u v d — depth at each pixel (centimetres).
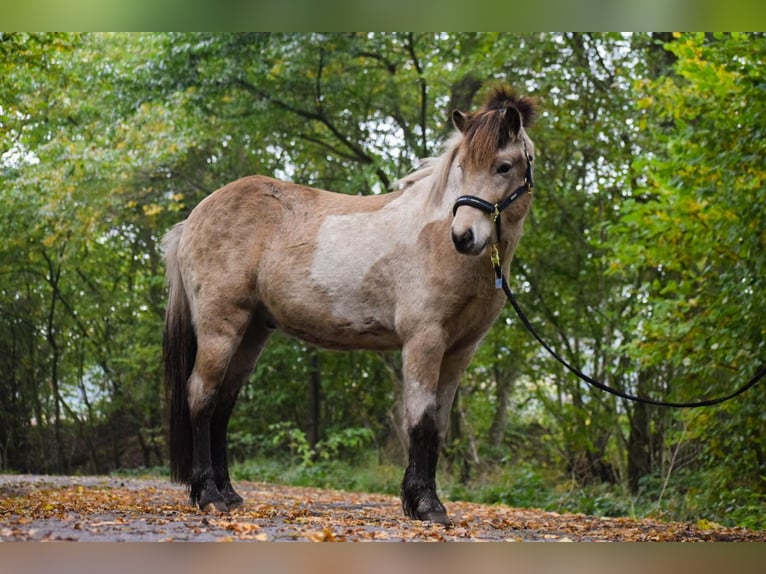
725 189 941
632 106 1439
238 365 687
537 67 1491
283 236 650
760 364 909
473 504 1121
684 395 1036
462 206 549
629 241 1144
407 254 602
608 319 1406
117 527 504
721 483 977
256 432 2048
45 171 1711
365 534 505
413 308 591
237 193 666
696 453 1221
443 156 601
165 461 2291
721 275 1003
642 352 1041
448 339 593
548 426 1831
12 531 465
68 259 2028
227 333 646
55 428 2173
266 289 647
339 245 627
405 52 1709
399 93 1702
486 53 1488
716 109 988
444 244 584
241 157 1900
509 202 562
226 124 1712
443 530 544
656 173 1095
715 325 981
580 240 1530
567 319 1544
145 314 2197
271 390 2009
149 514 602
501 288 586
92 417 2239
